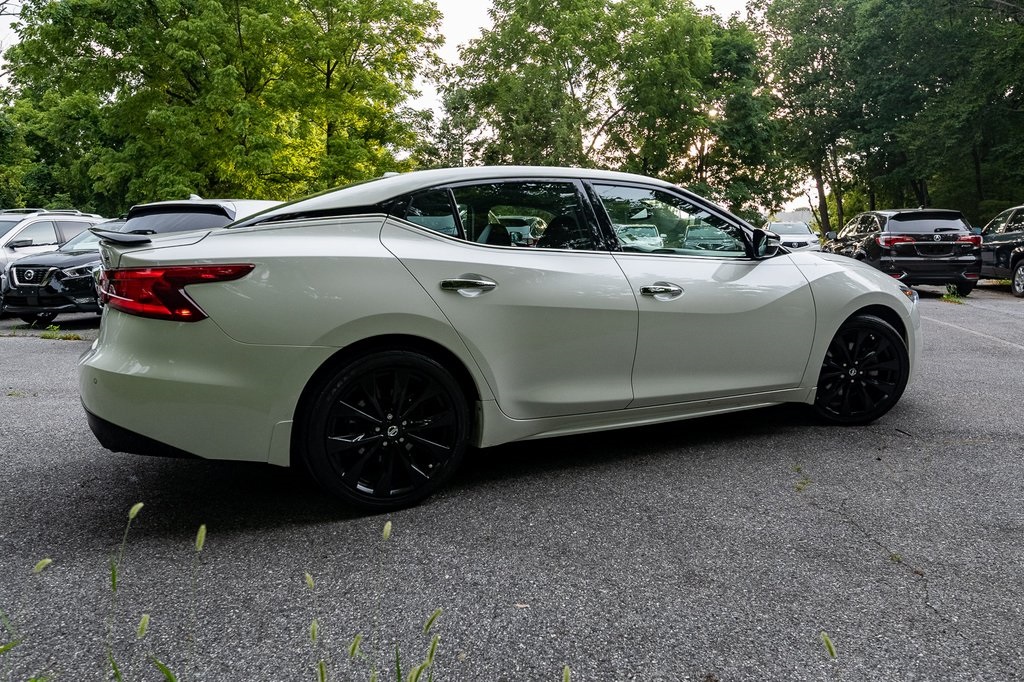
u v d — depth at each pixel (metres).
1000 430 4.32
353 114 22.97
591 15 25.88
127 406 2.75
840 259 4.59
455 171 3.38
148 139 20.45
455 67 27.20
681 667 1.96
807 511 3.08
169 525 2.95
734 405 4.05
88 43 19.48
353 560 2.62
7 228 12.38
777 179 30.56
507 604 2.30
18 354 7.47
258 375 2.81
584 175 3.70
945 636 2.11
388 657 2.00
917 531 2.86
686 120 26.92
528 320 3.34
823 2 39.59
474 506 3.16
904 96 32.84
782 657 2.00
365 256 3.00
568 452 3.95
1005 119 25.53
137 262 2.76
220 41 19.55
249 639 2.09
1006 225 14.58
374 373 3.01
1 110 28.33
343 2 21.44
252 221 3.00
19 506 3.15
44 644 2.05
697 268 3.86
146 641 2.07
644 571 2.53
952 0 25.20
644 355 3.67
